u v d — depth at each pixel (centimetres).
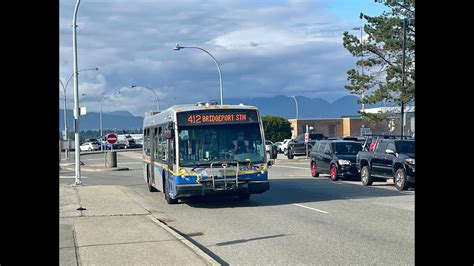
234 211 1620
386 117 4603
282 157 5744
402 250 1018
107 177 3275
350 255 983
